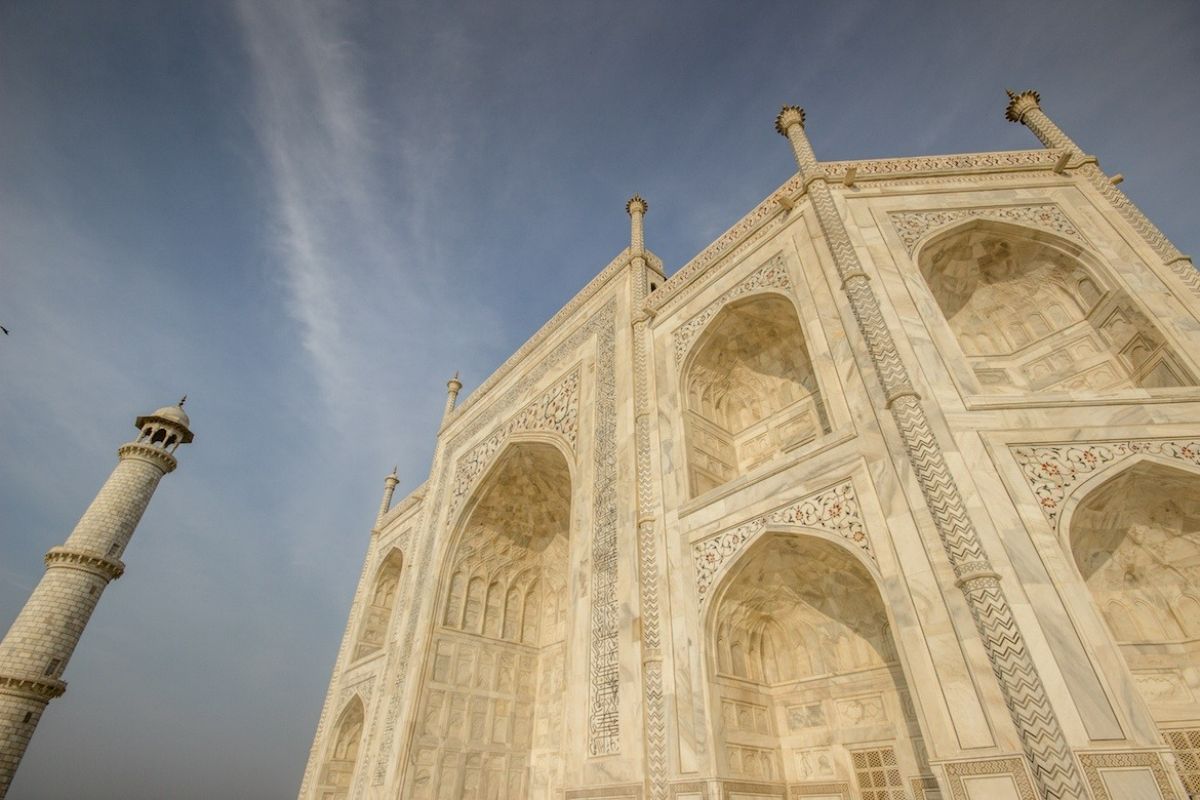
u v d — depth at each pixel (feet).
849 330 43.65
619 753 44.01
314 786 97.04
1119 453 33.60
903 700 38.63
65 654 100.68
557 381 76.69
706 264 61.36
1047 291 48.21
